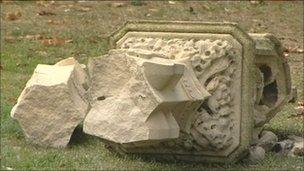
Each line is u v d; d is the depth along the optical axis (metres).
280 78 3.18
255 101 3.01
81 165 2.79
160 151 2.86
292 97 3.27
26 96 3.03
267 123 3.42
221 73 2.81
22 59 4.70
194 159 2.85
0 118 3.43
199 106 2.74
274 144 3.08
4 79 4.29
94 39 5.16
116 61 2.66
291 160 2.91
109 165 2.79
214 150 2.81
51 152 2.93
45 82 3.04
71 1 6.22
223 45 2.81
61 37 5.17
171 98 2.56
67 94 3.01
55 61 4.68
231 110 2.83
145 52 2.66
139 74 2.57
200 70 2.79
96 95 2.70
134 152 2.89
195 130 2.77
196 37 2.87
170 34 2.90
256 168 2.79
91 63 2.70
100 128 2.64
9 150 2.95
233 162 2.83
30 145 3.04
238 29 2.82
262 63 3.10
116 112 2.62
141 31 2.96
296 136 3.29
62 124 3.03
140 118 2.56
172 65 2.51
